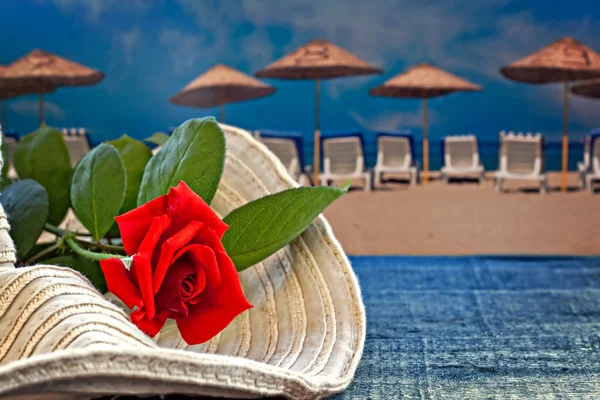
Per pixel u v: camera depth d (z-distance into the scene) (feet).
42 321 8.46
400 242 81.76
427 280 22.88
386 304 19.24
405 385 11.73
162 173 12.04
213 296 10.09
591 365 12.93
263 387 8.50
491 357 13.44
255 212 11.46
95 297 9.22
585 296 20.31
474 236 81.56
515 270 24.77
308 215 11.44
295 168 85.92
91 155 13.16
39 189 13.25
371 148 85.25
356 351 11.39
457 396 11.22
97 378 6.77
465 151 84.33
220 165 11.98
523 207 82.74
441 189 84.64
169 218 9.75
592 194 83.46
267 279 12.73
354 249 82.12
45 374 6.42
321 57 86.79
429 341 14.74
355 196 85.05
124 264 9.39
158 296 9.73
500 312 18.35
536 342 14.69
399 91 85.61
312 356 11.01
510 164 84.48
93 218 12.78
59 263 12.63
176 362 7.27
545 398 11.15
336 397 11.05
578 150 83.46
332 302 11.93
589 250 78.23
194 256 9.83
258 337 11.92
